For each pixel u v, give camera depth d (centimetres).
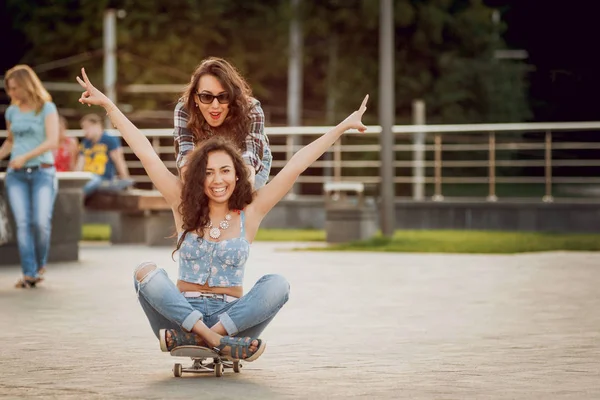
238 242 943
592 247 2347
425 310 1402
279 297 934
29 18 5641
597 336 1190
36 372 991
